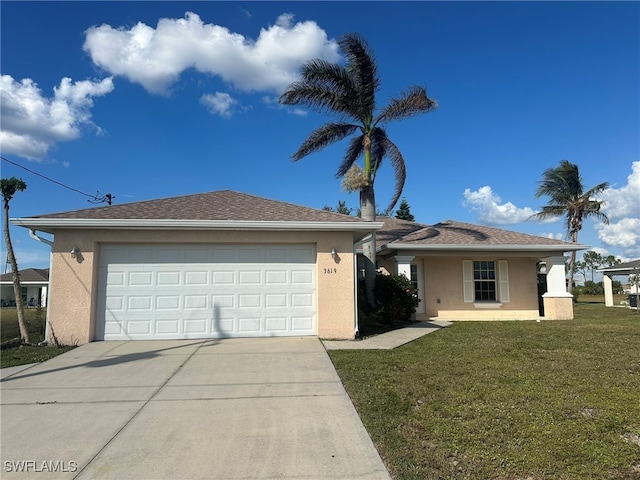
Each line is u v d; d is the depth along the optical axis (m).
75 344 9.23
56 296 9.34
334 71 13.43
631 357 7.78
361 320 12.60
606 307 25.70
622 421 4.60
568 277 35.44
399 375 6.58
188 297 9.86
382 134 14.41
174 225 9.50
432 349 8.66
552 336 10.34
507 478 3.50
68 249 9.48
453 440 4.20
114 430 4.60
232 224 9.66
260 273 10.11
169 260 9.89
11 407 5.35
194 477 3.59
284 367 7.20
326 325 9.96
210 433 4.50
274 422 4.79
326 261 10.14
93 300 9.51
